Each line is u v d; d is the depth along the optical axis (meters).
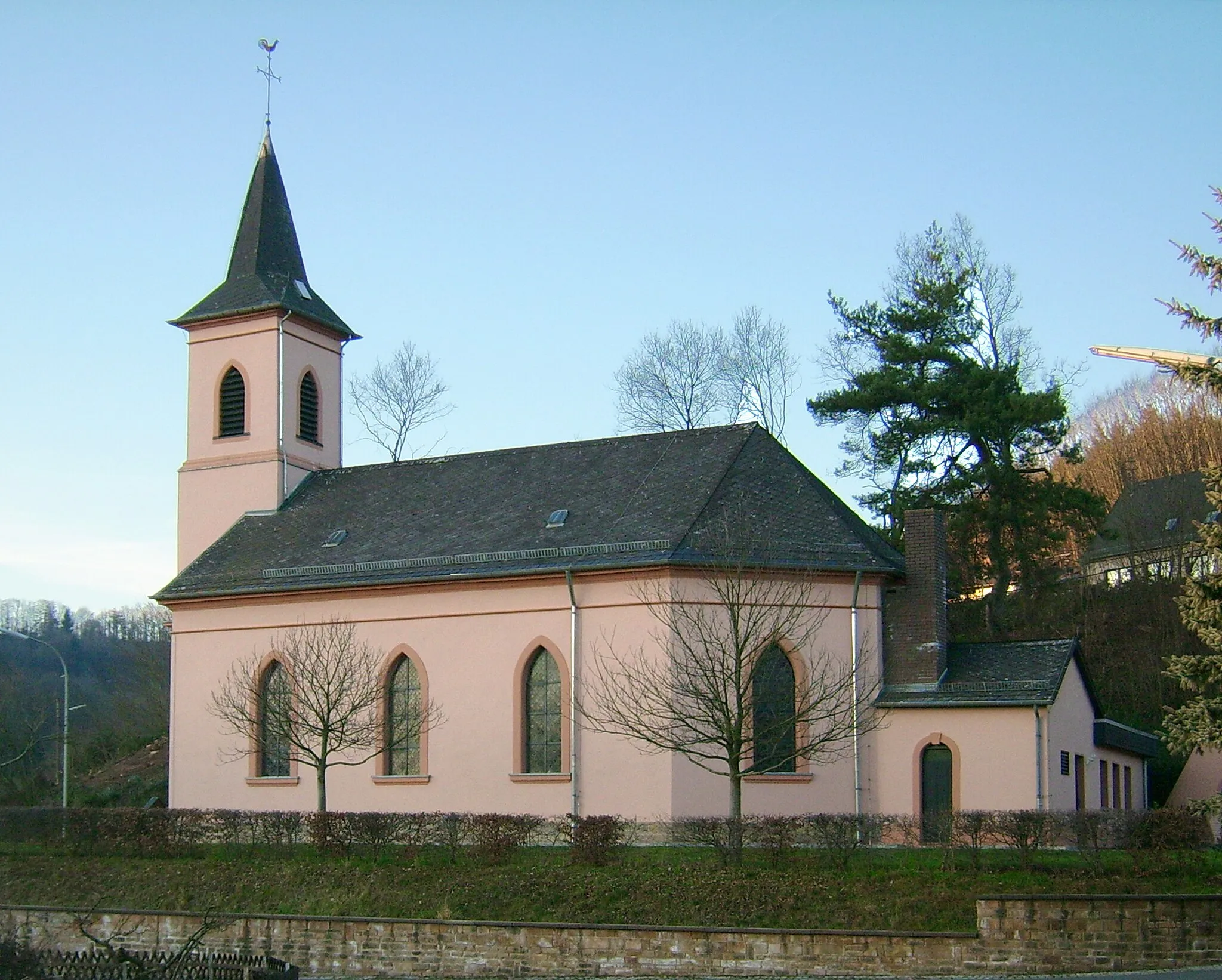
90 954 24.16
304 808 41.28
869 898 27.84
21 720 64.25
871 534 42.06
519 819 32.31
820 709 36.94
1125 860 28.73
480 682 39.28
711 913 28.19
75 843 36.56
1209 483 27.61
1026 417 53.72
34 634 108.38
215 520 47.97
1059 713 36.97
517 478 43.94
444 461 46.50
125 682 84.81
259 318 48.25
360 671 40.62
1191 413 84.38
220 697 42.91
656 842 34.25
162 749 61.03
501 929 28.28
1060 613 62.19
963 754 36.31
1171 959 25.30
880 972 25.95
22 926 33.12
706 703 32.97
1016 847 29.45
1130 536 66.44
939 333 57.78
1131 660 58.69
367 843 33.41
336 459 50.25
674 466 41.50
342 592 41.56
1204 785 49.53
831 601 37.81
